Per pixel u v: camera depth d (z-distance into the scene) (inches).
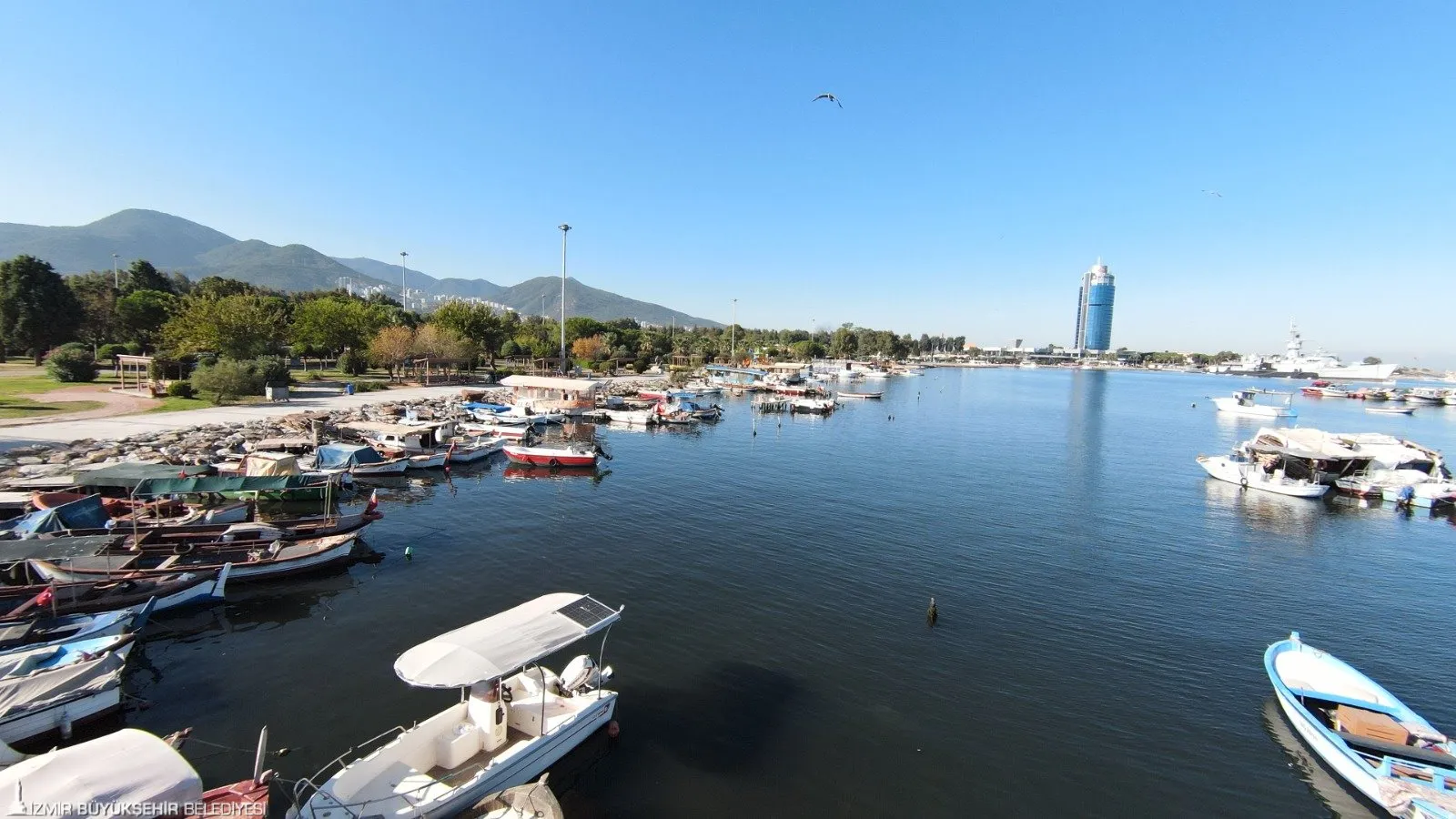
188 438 1822.1
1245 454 2381.9
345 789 548.4
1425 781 651.5
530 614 717.9
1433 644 1031.6
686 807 611.8
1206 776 692.7
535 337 5984.3
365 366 4119.1
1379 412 5078.7
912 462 2404.0
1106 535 1552.7
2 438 1724.9
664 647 912.3
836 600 1100.5
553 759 651.5
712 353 7805.1
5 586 899.4
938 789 653.3
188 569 995.3
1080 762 706.8
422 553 1250.0
